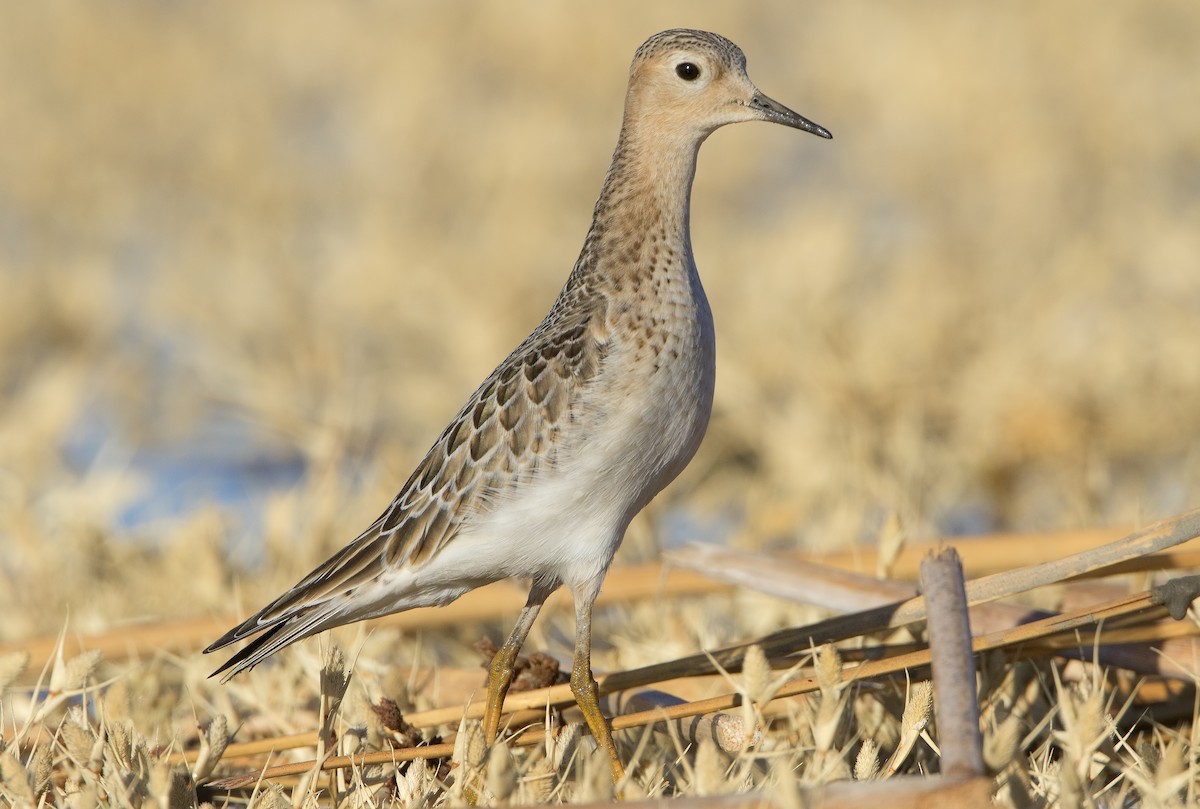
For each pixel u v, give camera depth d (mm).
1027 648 9000
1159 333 17000
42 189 24688
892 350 16578
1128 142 23750
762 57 30609
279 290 19984
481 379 17766
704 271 19344
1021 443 15266
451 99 28188
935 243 20656
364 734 8938
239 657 8977
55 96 28641
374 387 18031
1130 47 27703
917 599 8758
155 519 15164
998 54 27109
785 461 15258
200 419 18438
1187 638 9055
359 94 29406
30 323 19828
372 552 9062
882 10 30672
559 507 8852
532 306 19500
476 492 8898
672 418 8938
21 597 12430
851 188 24500
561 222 22500
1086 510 14000
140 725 9367
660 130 9484
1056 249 19953
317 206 24156
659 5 31594
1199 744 8250
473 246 21062
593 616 12453
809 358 16375
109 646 10664
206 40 31938
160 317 20438
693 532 15383
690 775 7844
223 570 12445
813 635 8961
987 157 23891
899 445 15086
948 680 7008
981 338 16969
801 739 8516
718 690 9812
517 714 9203
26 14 31781
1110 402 15711
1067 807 6957
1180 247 19156
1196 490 14445
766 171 25453
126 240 23906
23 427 16422
